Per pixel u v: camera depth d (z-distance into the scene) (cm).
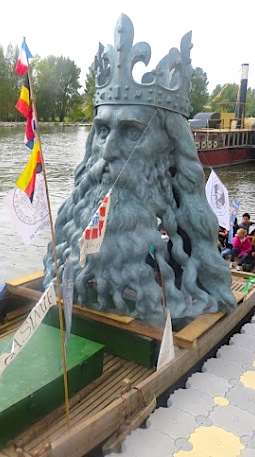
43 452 333
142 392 427
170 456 396
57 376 415
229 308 573
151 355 504
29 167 380
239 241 967
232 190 2684
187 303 566
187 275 566
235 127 4122
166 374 459
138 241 522
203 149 3381
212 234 572
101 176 544
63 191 2192
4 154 3472
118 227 525
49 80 6631
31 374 415
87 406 436
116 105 526
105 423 387
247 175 3303
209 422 442
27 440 381
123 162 528
